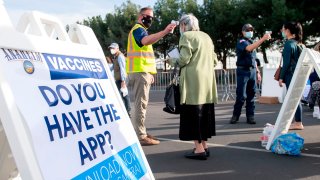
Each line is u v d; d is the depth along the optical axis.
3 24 1.53
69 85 1.80
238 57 6.98
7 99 1.38
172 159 4.50
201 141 4.44
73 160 1.60
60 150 1.55
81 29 2.25
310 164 4.13
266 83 11.58
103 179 1.74
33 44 1.67
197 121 4.33
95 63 2.16
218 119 7.97
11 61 1.49
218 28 30.77
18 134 1.36
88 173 1.66
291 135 4.67
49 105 1.59
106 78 2.21
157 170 4.02
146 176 2.15
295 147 4.54
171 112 4.36
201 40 4.27
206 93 4.34
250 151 4.84
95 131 1.83
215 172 3.89
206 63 4.30
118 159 1.93
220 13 30.20
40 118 1.51
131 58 5.18
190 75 4.21
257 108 9.89
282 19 24.73
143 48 5.13
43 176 1.41
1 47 1.47
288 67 5.76
